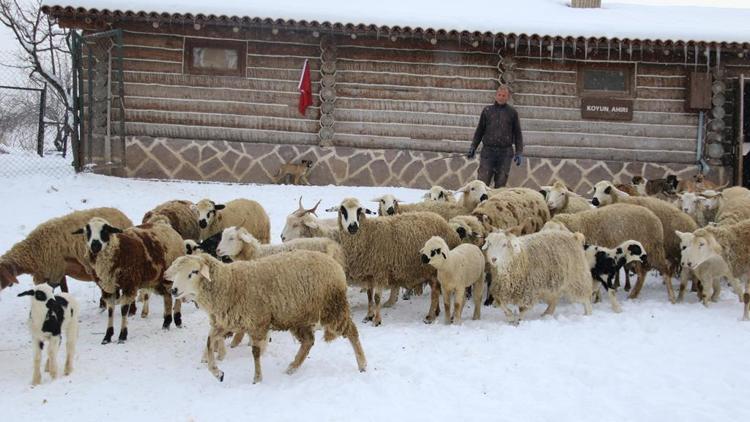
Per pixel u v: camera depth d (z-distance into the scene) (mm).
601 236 10312
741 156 18109
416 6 18547
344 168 17969
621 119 18453
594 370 7148
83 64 17406
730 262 9344
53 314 7082
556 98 18391
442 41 17953
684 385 6801
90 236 8156
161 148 17500
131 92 17438
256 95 17797
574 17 19094
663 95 18562
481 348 7914
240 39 17625
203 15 16406
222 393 6852
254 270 7137
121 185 16156
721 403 6379
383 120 18094
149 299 10227
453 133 18203
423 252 8766
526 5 20406
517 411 6266
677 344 7965
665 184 16312
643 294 10695
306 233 9820
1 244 12039
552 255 9008
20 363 7715
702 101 18203
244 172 17734
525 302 9016
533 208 11117
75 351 8000
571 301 9398
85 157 17500
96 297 10328
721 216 10961
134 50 17391
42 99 22125
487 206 10742
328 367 7523
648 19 19562
